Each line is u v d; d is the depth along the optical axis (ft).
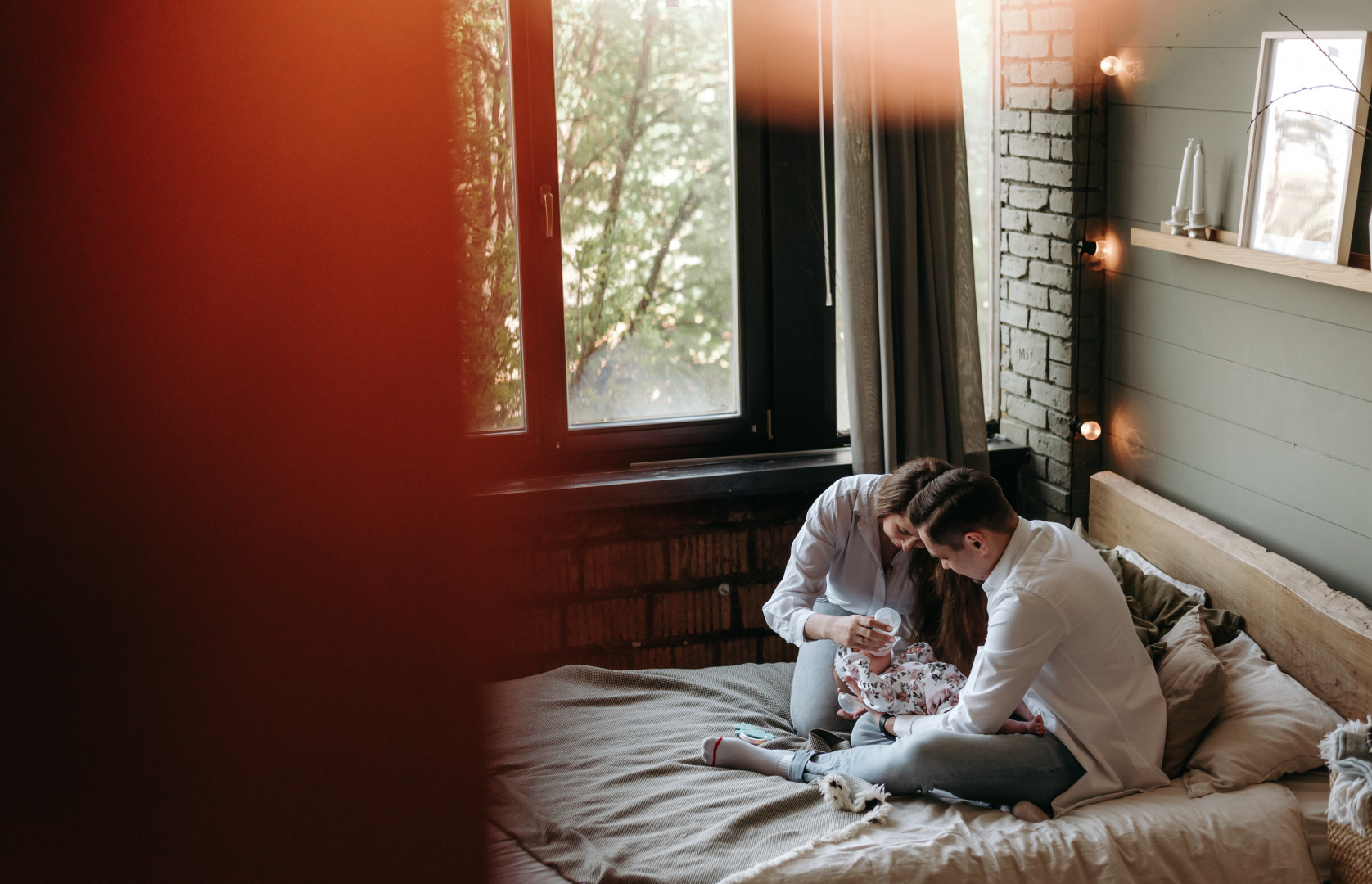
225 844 1.08
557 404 10.30
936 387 9.89
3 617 1.02
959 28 10.59
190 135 0.99
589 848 6.48
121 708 1.04
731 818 6.70
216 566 1.04
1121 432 10.07
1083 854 6.17
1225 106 8.35
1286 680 7.37
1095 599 6.86
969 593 7.82
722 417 10.77
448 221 1.06
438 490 1.08
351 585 1.07
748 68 10.03
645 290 10.43
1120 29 9.49
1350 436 7.53
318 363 1.04
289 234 1.01
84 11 0.97
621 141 10.07
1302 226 7.60
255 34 0.99
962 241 9.71
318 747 1.08
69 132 0.98
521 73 9.62
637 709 8.71
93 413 1.01
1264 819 6.36
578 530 10.18
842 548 8.30
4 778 1.04
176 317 1.01
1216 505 8.93
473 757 1.12
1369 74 7.00
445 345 1.07
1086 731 6.84
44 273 0.99
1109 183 9.89
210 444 1.02
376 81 1.02
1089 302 10.10
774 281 10.52
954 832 6.34
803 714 8.34
